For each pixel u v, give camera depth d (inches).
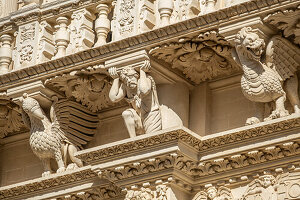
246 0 957.8
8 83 1091.3
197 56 1013.2
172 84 1040.8
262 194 965.2
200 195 1003.9
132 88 1015.0
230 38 968.9
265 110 986.1
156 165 990.4
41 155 1093.1
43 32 1085.8
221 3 995.3
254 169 975.6
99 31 1050.7
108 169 1013.2
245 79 973.2
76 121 1101.1
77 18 1070.4
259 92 966.4
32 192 1096.2
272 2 947.3
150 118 1013.8
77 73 1058.1
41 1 1112.2
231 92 1042.7
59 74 1067.3
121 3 1037.2
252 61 970.1
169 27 992.2
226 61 1022.4
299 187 951.0
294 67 986.7
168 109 1031.0
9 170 1170.0
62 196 1077.8
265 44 967.0
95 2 1062.4
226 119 1035.3
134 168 1002.7
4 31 1116.5
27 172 1157.1
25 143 1171.3
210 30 981.2
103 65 1037.2
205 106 1043.9
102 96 1091.3
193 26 984.3
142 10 1022.4
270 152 962.7
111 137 1105.4
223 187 992.2
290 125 947.3
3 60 1107.3
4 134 1171.3
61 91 1091.3
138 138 991.6
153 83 1020.5
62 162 1087.0
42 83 1077.8
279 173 964.6
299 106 981.2
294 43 983.0
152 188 997.2
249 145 970.1
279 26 962.7
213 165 995.3
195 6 997.2
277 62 975.0
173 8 1009.5
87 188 1061.8
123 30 1027.3
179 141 979.3
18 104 1097.4
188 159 991.6
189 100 1052.5
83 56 1043.9
